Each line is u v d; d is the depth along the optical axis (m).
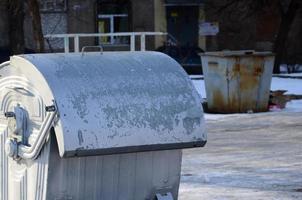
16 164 6.07
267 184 10.63
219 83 20.45
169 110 6.10
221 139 15.65
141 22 45.91
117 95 5.91
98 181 5.99
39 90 5.78
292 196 9.78
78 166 5.86
